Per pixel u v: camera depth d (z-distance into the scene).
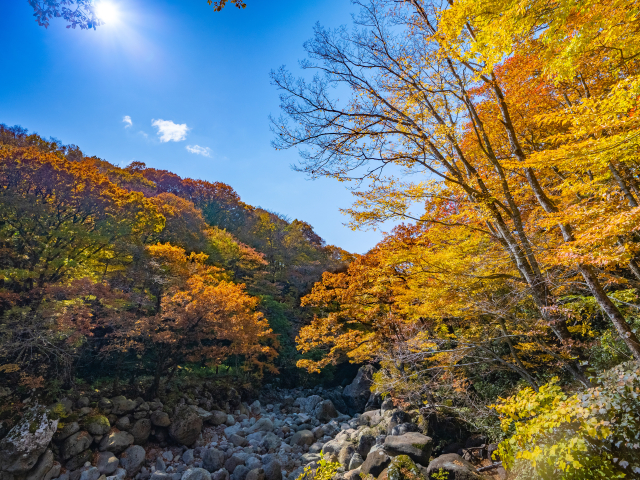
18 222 18.78
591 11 5.18
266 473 14.77
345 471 13.64
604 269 8.59
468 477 8.75
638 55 6.24
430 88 8.74
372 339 16.19
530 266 8.41
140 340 23.41
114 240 23.42
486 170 9.50
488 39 5.59
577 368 7.96
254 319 24.88
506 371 12.71
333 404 25.94
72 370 19.55
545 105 9.52
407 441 11.85
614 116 5.34
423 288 10.42
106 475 14.67
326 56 8.70
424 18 8.73
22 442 13.48
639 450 3.90
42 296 17.62
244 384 26.56
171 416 19.00
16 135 35.84
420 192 8.14
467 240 10.22
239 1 3.31
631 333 6.12
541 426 4.66
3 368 15.28
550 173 9.88
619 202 7.60
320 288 18.94
